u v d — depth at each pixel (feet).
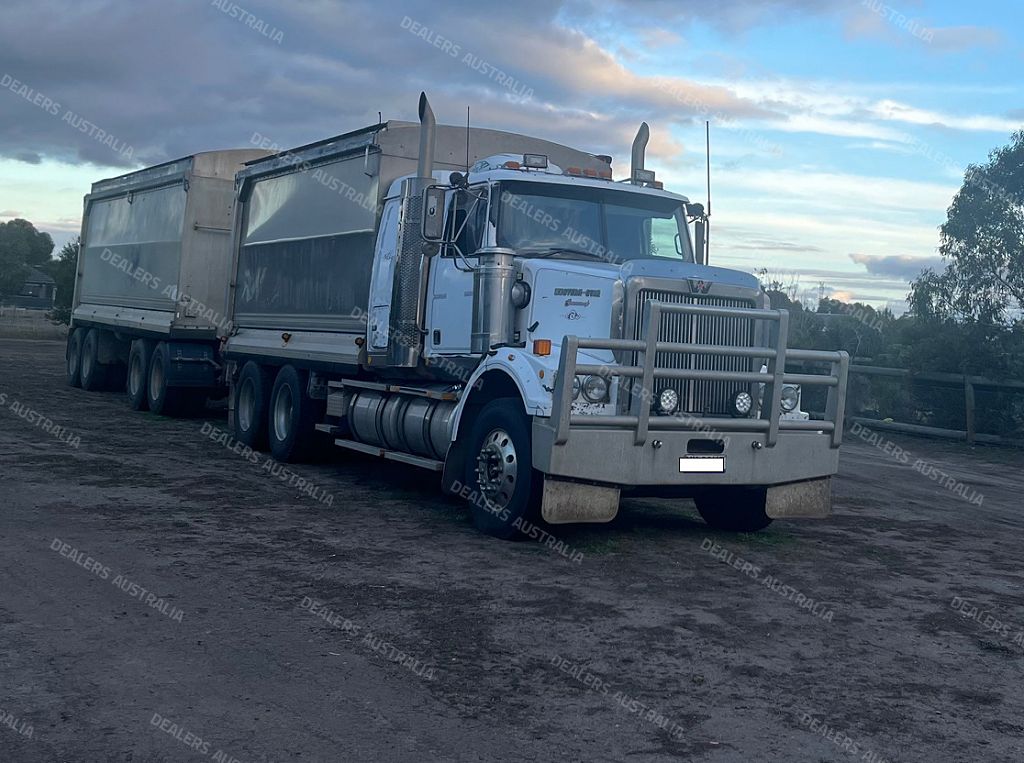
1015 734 15.72
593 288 28.12
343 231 38.29
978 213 61.57
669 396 26.99
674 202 33.40
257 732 14.70
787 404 29.17
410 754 14.12
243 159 57.77
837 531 32.32
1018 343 58.90
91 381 70.95
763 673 18.04
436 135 36.40
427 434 32.04
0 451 40.27
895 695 17.25
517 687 16.84
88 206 75.97
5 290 335.88
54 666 16.93
